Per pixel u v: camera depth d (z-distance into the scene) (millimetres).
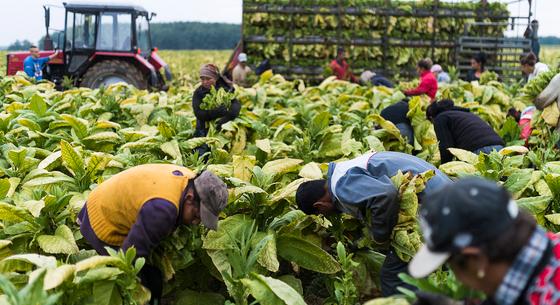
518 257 1927
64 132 6055
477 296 2219
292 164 4750
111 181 3639
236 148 6301
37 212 3824
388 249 3836
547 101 5926
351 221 4230
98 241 3619
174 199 3410
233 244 3844
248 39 14484
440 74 13594
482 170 4785
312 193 3855
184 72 28391
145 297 3348
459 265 1982
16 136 6004
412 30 14820
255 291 3303
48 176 4684
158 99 9406
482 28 14945
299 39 14508
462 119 5922
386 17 14672
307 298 4602
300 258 4156
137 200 3453
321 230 4445
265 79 11766
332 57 14648
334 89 10891
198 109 6516
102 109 7656
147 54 17188
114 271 3223
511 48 14609
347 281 3582
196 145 5695
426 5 14758
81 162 4605
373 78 12148
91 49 15695
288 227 4172
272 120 7383
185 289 4309
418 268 1978
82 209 3795
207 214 3383
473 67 13500
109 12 15641
